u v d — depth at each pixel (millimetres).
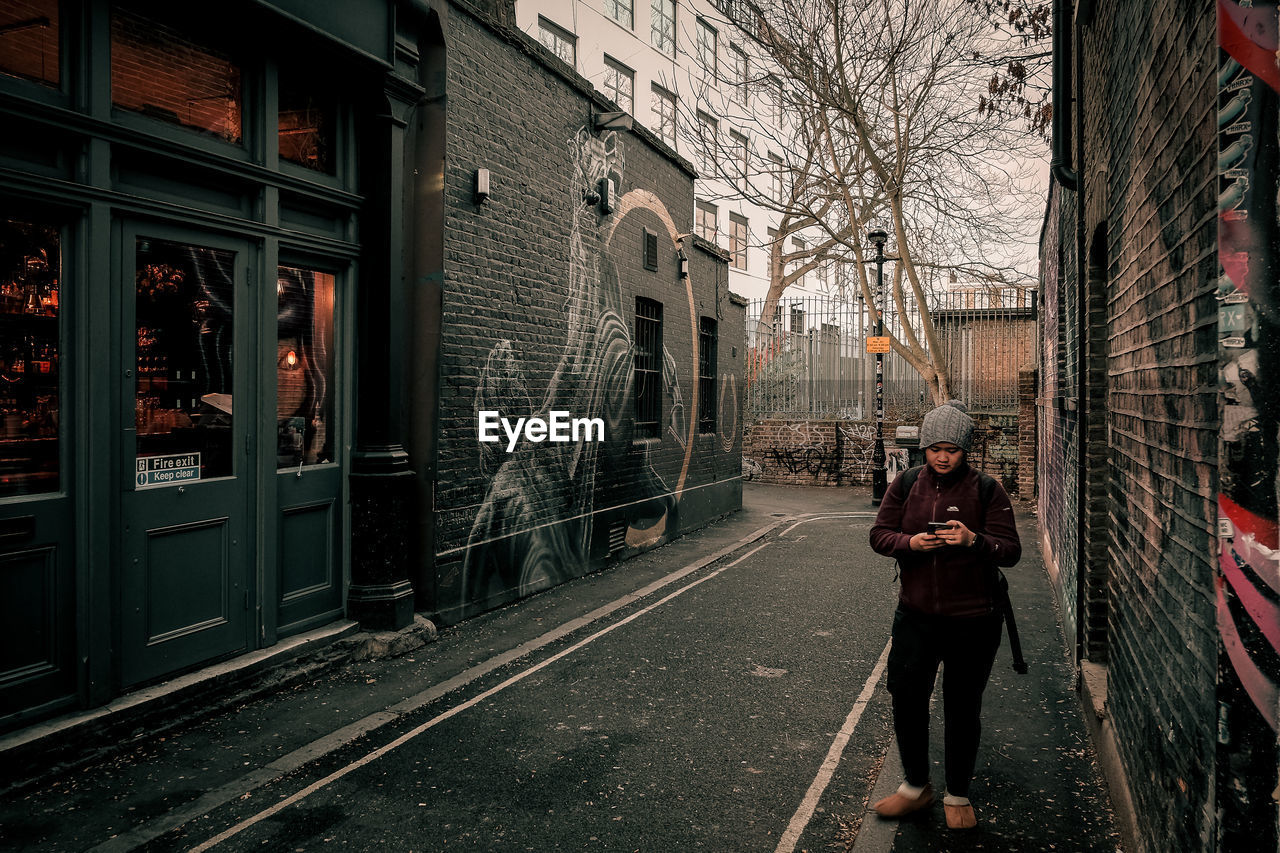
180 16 4562
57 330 4020
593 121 8789
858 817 3529
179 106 4582
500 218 7074
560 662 5645
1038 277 12859
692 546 10539
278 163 5168
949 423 3432
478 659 5668
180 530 4574
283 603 5305
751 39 12344
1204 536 2068
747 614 7012
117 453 4227
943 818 3453
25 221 3885
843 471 17656
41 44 3912
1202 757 2018
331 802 3615
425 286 6289
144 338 4387
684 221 11711
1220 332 1677
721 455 13172
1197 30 2117
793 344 18484
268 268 5098
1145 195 2896
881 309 15055
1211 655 1955
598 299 8961
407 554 6113
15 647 3805
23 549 3822
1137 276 3086
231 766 3943
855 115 12047
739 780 3879
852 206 13359
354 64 5504
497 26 6941
